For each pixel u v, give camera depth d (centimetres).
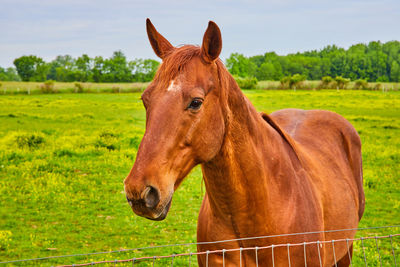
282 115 411
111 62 8650
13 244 579
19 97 3978
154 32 238
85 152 1153
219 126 217
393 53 11438
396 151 1277
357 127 1844
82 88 5325
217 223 251
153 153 196
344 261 380
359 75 11025
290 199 258
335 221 312
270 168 254
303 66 11781
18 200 770
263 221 242
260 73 9981
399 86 5825
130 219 697
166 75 207
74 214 712
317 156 341
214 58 210
